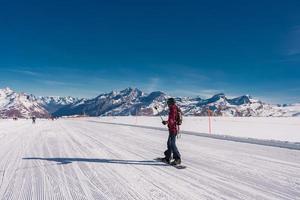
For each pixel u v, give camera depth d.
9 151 13.09
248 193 6.52
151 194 6.48
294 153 12.38
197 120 55.50
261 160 10.66
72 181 7.64
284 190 6.75
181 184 7.30
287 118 62.62
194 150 13.36
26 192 6.69
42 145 15.43
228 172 8.66
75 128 33.09
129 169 9.12
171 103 9.87
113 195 6.42
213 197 6.23
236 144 15.84
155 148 14.15
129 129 30.44
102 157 11.38
